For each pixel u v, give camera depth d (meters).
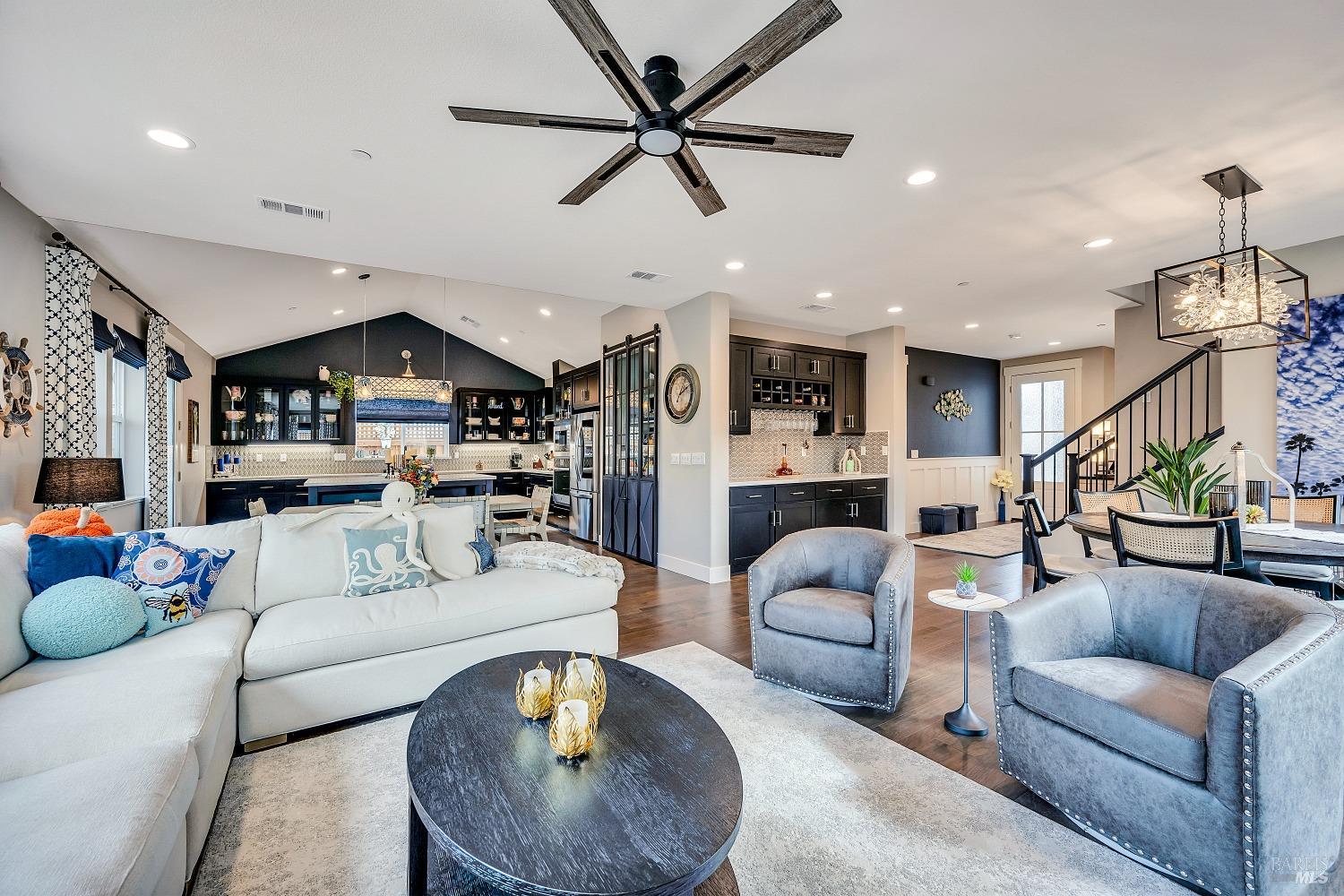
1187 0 1.61
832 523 5.92
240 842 1.67
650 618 3.90
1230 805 1.36
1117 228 3.38
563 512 8.20
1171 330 3.07
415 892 1.38
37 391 3.05
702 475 5.05
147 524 4.82
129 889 0.97
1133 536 2.61
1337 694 1.50
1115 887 1.50
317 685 2.29
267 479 7.84
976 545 6.51
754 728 2.37
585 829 1.11
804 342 6.49
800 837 1.70
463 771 1.30
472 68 1.90
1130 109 2.16
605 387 6.80
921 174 2.68
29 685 1.73
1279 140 2.39
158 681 1.72
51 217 3.08
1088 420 7.83
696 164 2.09
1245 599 1.80
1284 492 3.91
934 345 7.60
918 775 2.03
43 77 1.90
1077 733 1.71
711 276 4.39
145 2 1.58
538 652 2.07
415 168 2.59
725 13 1.67
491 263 4.03
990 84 2.00
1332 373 3.79
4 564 1.96
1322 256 3.87
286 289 5.89
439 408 9.41
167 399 5.52
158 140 2.32
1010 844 1.67
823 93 2.06
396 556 2.85
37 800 1.13
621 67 1.56
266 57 1.83
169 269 4.42
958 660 3.10
